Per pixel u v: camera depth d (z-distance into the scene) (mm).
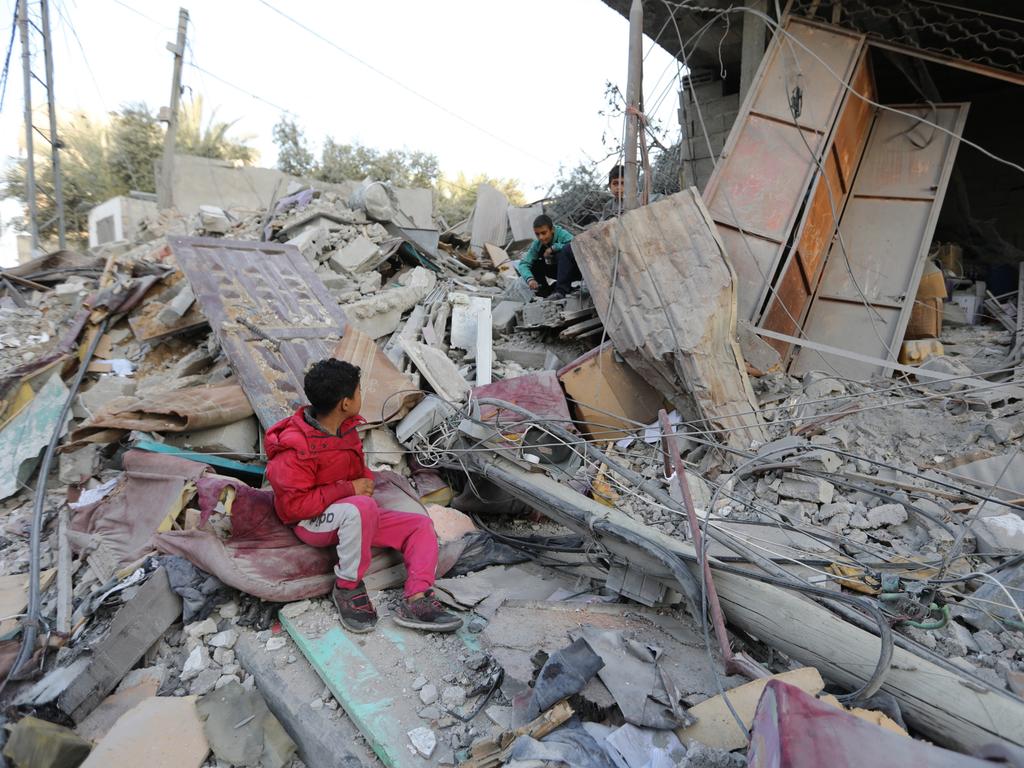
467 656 2832
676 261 4781
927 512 3561
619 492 4094
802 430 4637
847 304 6129
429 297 6902
